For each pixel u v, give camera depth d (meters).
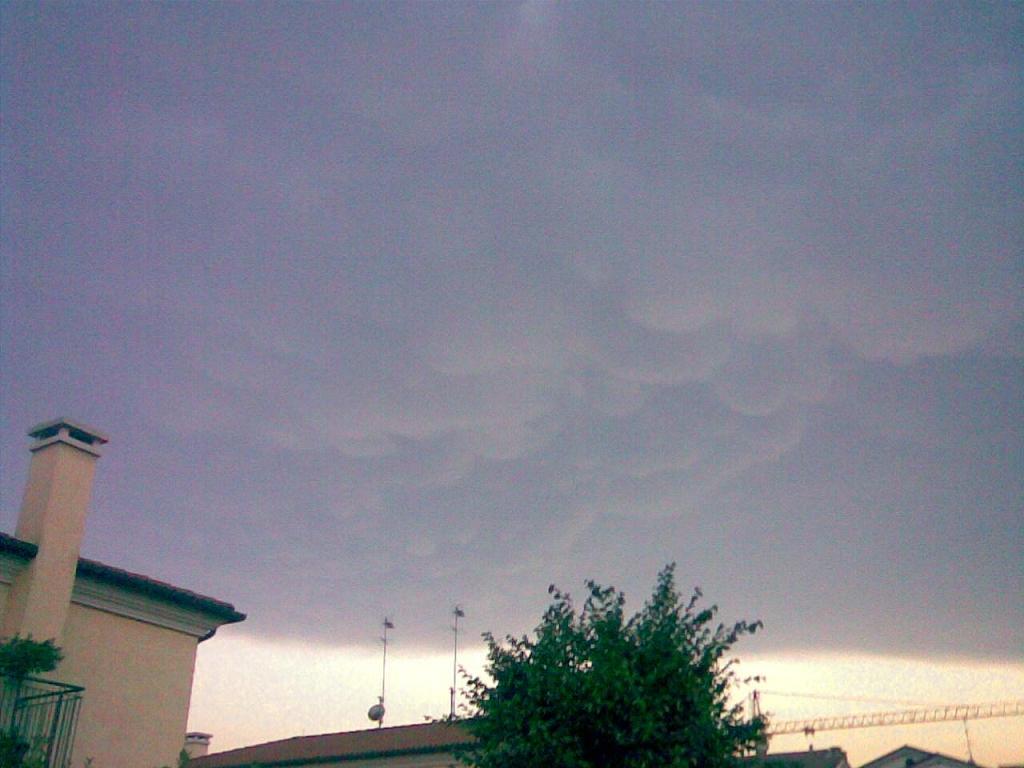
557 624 14.77
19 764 13.73
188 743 32.19
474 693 14.82
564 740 13.12
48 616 15.75
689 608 14.70
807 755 34.94
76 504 16.77
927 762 46.88
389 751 25.89
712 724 13.41
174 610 18.45
